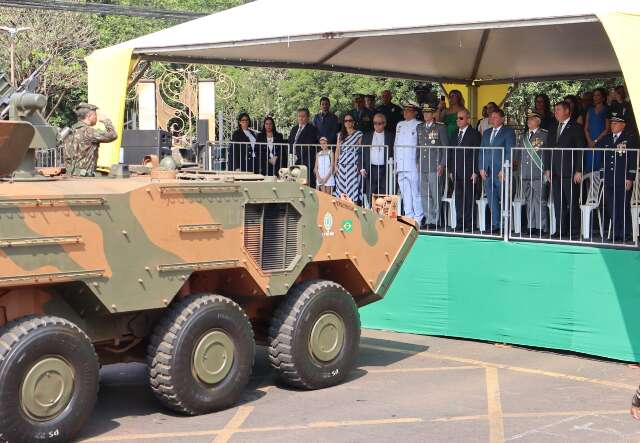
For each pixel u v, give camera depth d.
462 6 12.02
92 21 36.12
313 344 9.68
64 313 8.21
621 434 8.23
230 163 16.03
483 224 12.78
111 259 8.02
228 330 8.84
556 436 8.16
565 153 12.10
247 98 40.06
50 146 8.69
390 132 14.85
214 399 8.74
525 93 25.75
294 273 9.52
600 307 11.30
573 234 12.32
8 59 32.38
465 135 13.53
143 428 8.36
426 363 11.21
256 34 12.98
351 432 8.27
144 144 16.50
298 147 15.98
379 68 18.31
